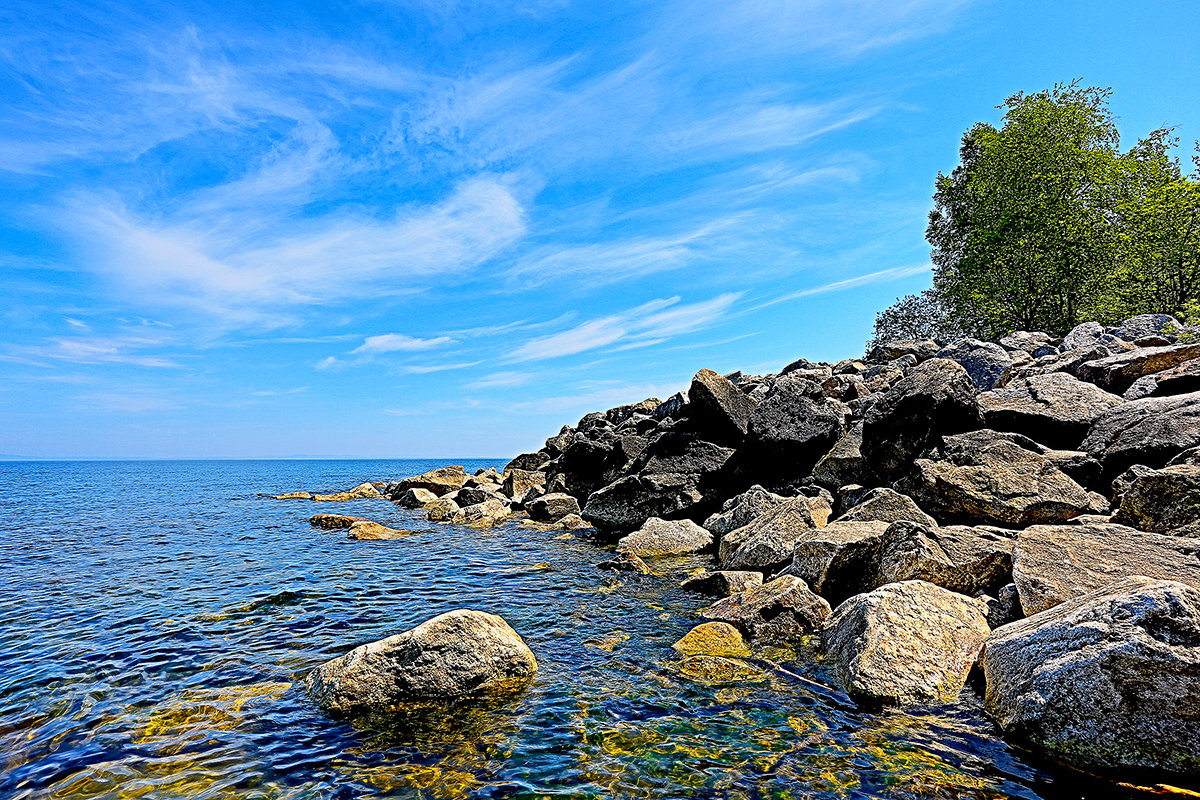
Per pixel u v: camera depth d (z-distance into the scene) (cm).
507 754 763
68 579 1777
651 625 1305
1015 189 4834
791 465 2370
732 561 1741
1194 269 3991
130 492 5822
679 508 2508
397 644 952
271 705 906
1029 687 769
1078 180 4638
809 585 1360
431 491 4509
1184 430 1517
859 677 908
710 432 2777
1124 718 688
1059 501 1437
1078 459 1661
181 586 1681
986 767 709
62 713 884
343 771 726
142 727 839
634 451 3066
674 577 1764
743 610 1266
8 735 820
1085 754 696
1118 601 760
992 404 2053
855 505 1761
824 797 661
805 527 1677
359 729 830
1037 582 1021
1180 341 2931
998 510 1471
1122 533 1141
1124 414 1742
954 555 1180
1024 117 4900
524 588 1650
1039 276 4681
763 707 887
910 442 1917
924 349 3653
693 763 738
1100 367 2319
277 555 2178
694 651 1120
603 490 2800
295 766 738
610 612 1410
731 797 666
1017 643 834
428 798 670
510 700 920
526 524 2992
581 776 711
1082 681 717
